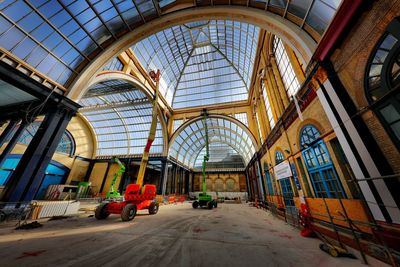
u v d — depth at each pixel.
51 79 9.98
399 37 3.36
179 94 31.17
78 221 8.15
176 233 6.04
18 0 8.14
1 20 7.92
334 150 6.04
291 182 9.90
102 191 27.17
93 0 10.14
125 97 25.08
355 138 4.53
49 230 6.13
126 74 17.36
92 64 11.71
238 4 10.51
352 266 3.31
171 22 12.30
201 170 40.12
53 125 9.79
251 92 22.58
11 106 12.34
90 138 30.12
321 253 4.07
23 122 10.96
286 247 4.54
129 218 8.50
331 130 5.96
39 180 8.79
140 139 29.48
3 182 18.08
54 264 3.16
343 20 4.64
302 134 8.31
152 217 9.95
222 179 38.12
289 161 9.97
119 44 12.55
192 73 30.19
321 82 5.85
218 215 11.51
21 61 8.53
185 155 35.62
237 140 32.00
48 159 9.24
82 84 11.34
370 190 4.14
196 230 6.59
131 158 28.59
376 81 4.07
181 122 29.16
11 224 7.03
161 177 25.17
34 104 11.41
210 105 28.23
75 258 3.49
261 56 16.12
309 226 6.09
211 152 40.94
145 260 3.51
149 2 11.46
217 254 3.96
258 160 20.56
